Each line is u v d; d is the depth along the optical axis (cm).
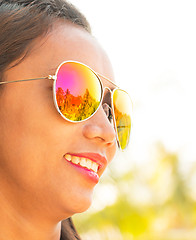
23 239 119
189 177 666
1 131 116
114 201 539
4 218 118
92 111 120
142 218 564
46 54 120
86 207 118
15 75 117
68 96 116
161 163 660
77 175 117
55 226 124
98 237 492
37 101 115
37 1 128
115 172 574
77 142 118
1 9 126
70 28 129
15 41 119
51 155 114
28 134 114
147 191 630
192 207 657
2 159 117
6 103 116
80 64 120
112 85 140
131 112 152
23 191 116
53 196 115
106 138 122
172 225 652
